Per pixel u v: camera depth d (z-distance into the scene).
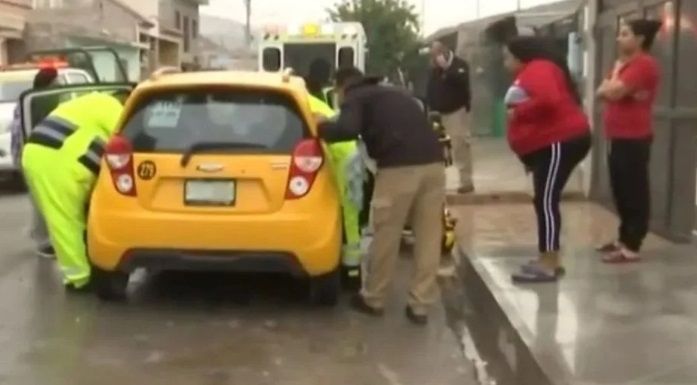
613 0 12.16
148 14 57.06
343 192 8.22
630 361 6.14
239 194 7.76
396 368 6.76
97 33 39.12
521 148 8.08
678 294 7.77
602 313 7.24
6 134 16.20
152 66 53.59
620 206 8.84
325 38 20.98
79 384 6.36
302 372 6.65
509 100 7.98
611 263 8.88
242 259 7.77
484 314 8.14
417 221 7.86
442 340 7.44
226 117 7.92
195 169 7.74
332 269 7.99
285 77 8.37
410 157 7.64
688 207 9.61
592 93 12.90
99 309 8.22
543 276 8.21
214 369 6.70
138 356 6.96
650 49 9.52
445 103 13.52
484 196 13.33
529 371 6.36
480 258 9.32
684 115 9.58
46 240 10.27
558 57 8.03
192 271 8.99
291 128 7.90
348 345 7.29
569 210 12.17
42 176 8.56
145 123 7.94
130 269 7.94
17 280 9.23
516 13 23.12
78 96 10.02
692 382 5.76
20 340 7.31
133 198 7.81
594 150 12.84
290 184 7.77
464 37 25.59
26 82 17.75
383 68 41.78
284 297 8.68
